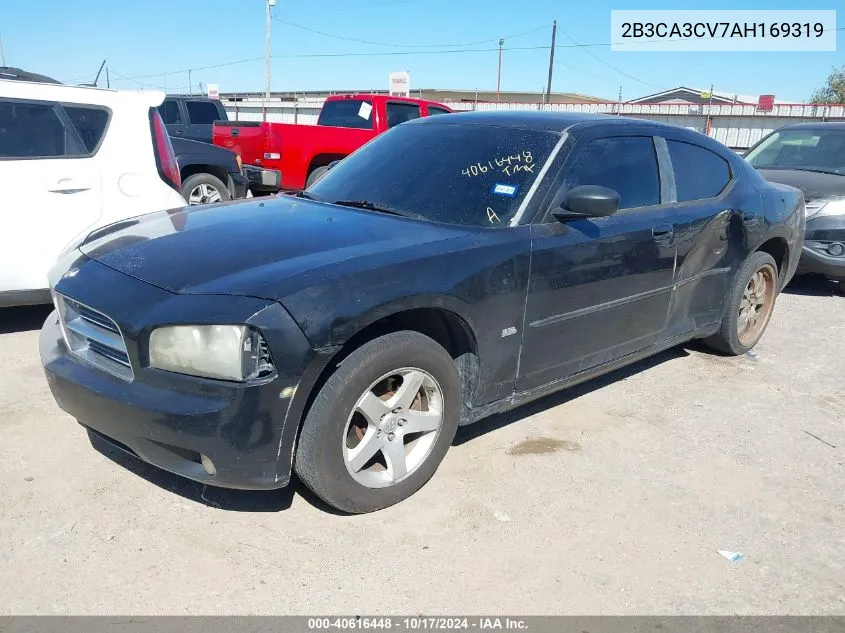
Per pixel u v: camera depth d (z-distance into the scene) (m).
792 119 28.67
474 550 2.90
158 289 2.80
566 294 3.63
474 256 3.21
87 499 3.09
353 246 3.06
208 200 9.12
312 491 2.96
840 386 4.89
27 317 5.50
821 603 2.70
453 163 3.86
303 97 55.19
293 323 2.63
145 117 5.41
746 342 5.34
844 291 7.60
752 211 4.93
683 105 31.16
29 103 4.89
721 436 4.04
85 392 2.83
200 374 2.64
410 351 2.99
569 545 2.97
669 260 4.25
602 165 3.94
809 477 3.63
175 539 2.86
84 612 2.45
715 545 3.03
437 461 3.29
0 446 3.47
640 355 4.37
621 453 3.77
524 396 3.66
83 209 5.04
